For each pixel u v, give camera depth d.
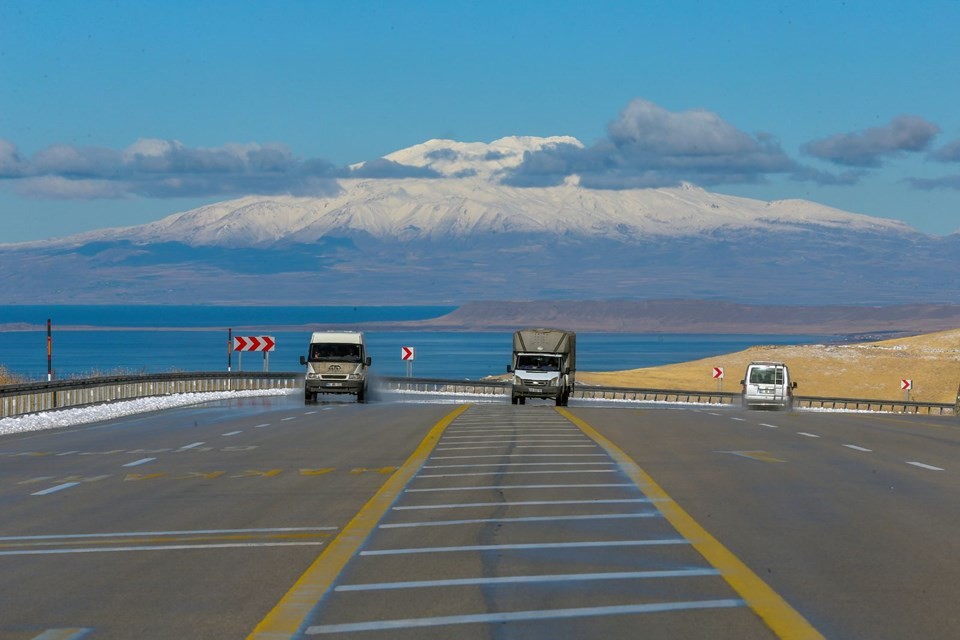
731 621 22.12
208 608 23.66
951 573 26.64
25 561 29.11
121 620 22.75
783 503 38.66
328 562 28.38
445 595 24.56
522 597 24.31
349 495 41.56
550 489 42.81
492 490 42.62
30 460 55.72
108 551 30.38
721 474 47.78
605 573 26.77
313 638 21.23
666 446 62.38
